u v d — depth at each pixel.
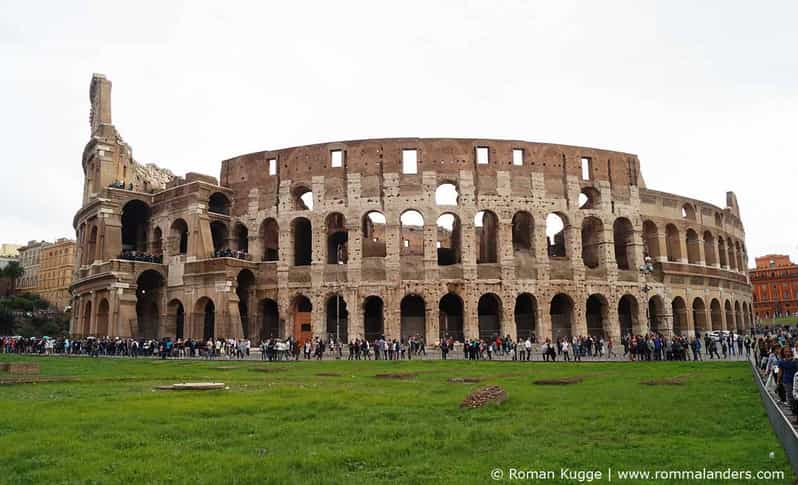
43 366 51.53
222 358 65.06
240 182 84.06
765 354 36.72
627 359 58.38
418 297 81.88
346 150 79.31
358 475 15.02
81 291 87.62
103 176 89.56
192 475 14.69
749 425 21.45
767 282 179.62
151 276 84.81
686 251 89.81
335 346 71.75
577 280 78.88
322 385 35.47
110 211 83.81
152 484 13.98
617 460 16.42
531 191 79.38
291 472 15.14
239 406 25.53
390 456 16.89
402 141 78.75
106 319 82.25
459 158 78.56
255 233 81.56
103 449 17.44
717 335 79.69
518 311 83.12
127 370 47.31
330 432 20.27
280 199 80.81
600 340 65.75
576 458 16.61
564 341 57.97
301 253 86.56
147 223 90.56
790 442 15.14
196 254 78.81
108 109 93.62
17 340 82.50
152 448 17.64
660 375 39.50
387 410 24.72
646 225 88.62
